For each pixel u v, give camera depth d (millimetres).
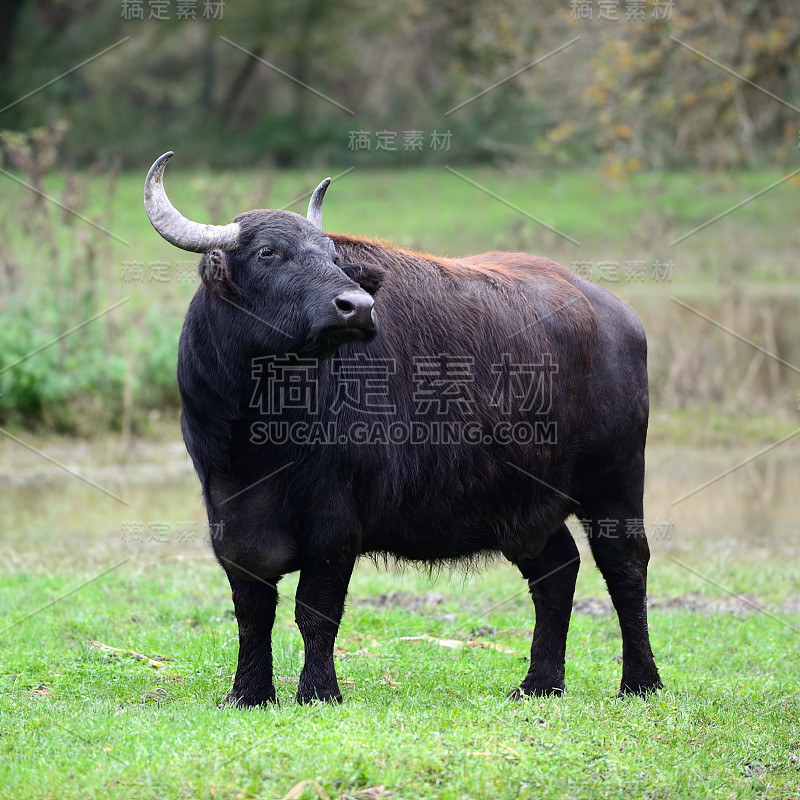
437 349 21984
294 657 25719
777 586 34250
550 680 23625
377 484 21141
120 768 17781
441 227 90500
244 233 20469
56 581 33031
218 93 132875
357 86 130125
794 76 60938
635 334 24859
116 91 126375
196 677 23969
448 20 91750
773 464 52312
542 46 75938
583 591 34375
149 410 57938
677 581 35000
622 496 24469
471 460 22109
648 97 62688
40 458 51219
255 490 20812
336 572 21000
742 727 21172
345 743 18234
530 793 17281
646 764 18781
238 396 20531
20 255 60688
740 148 65812
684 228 87812
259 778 17234
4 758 18828
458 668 25094
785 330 69625
